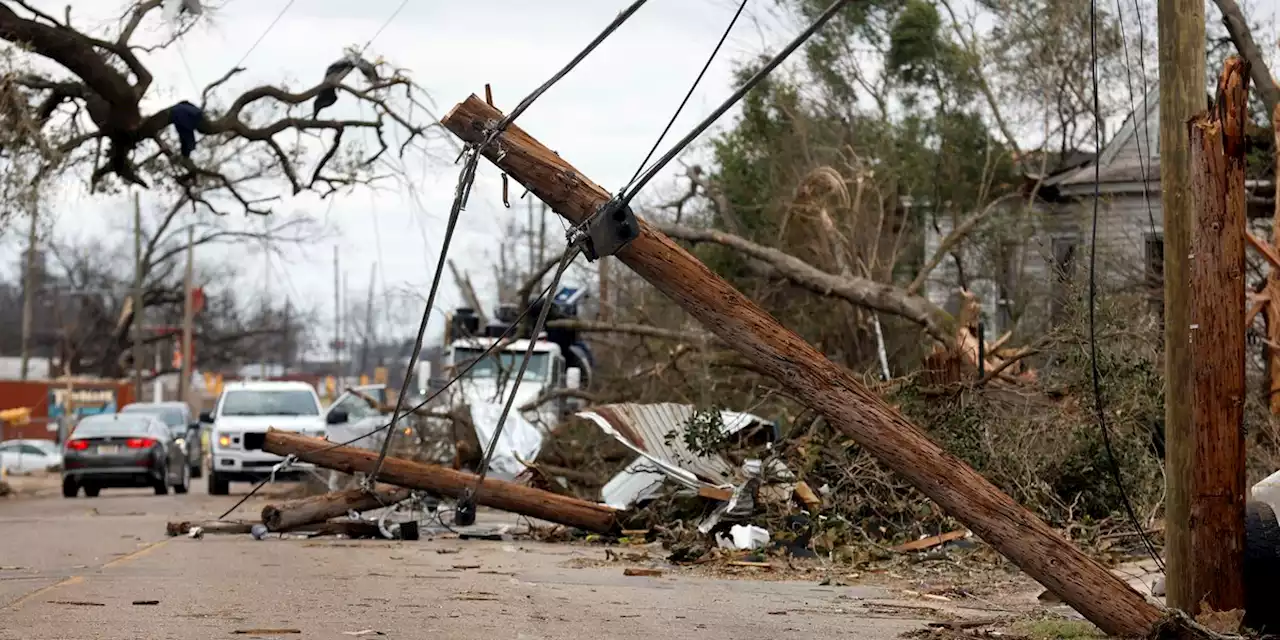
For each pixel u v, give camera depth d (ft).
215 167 88.43
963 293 65.92
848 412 26.27
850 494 47.19
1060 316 75.31
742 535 45.75
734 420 54.08
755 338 26.30
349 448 51.03
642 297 89.20
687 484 50.24
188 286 191.72
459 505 40.88
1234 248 26.89
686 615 29.73
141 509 72.43
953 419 49.26
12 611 27.40
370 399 73.26
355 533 51.01
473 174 26.71
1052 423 48.55
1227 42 88.48
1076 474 46.93
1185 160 27.89
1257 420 53.26
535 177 26.43
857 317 77.97
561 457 62.69
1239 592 26.84
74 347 249.75
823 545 44.42
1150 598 26.68
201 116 79.15
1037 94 102.89
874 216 85.66
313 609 28.60
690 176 90.79
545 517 50.65
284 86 82.23
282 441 50.75
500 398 67.26
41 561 39.55
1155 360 53.06
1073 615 30.71
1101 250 77.00
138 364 190.08
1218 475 26.86
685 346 69.36
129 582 33.55
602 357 93.35
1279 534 27.09
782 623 28.81
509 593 33.12
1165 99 28.17
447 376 79.77
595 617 28.81
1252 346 61.72
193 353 242.58
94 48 74.23
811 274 70.69
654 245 26.20
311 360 440.04
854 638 26.61
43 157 72.54
